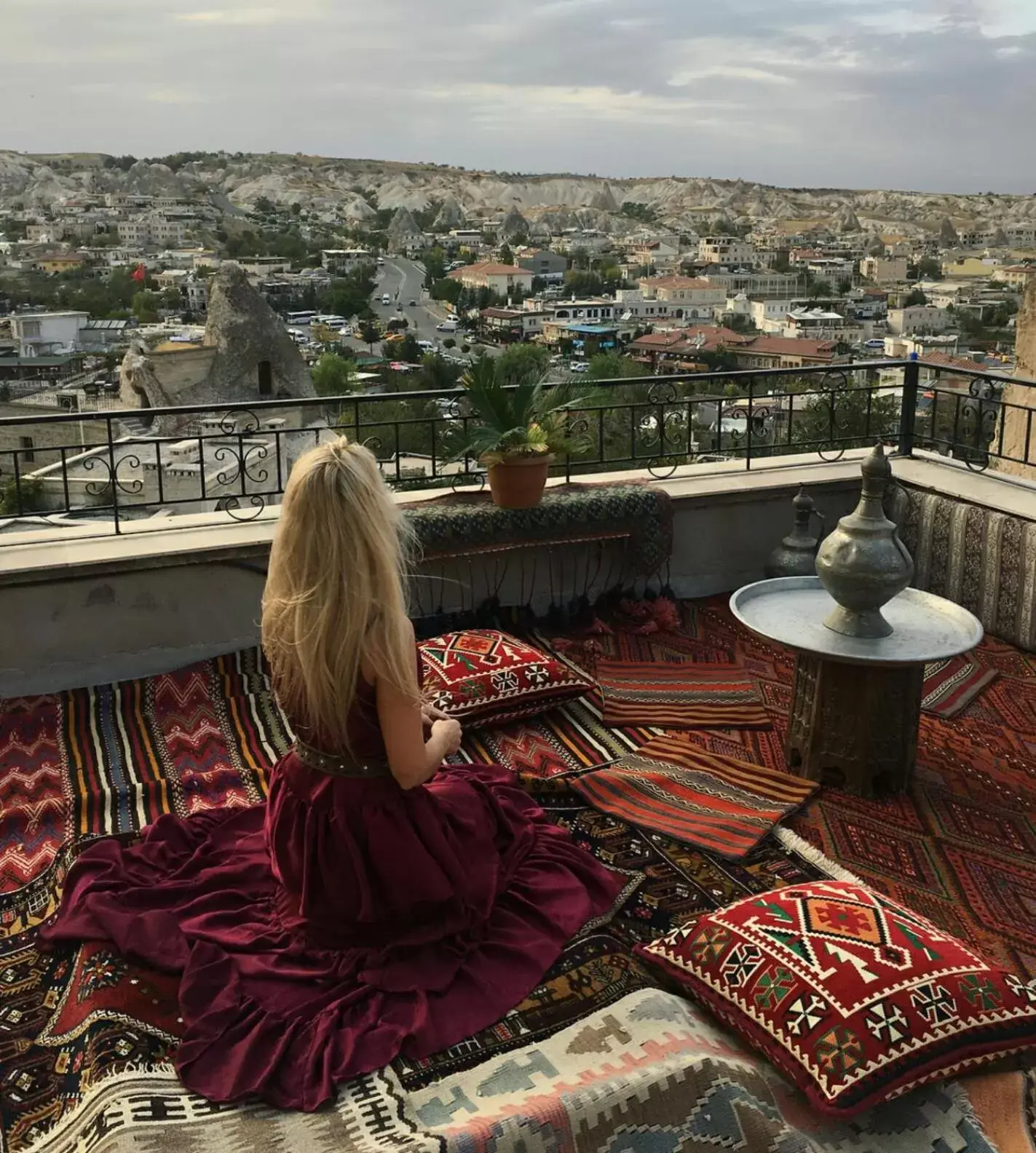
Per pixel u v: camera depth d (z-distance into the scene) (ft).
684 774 11.16
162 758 11.96
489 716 12.33
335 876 7.34
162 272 376.89
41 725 12.74
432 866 7.41
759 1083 6.48
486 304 365.61
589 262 538.47
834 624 10.77
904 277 472.03
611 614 16.47
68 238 536.42
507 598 16.17
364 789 7.28
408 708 6.97
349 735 7.05
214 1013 6.79
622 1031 6.82
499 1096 6.28
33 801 10.91
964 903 9.09
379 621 6.81
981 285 403.75
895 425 22.00
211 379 63.57
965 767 11.68
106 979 7.37
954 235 654.12
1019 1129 6.37
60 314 226.99
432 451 16.17
